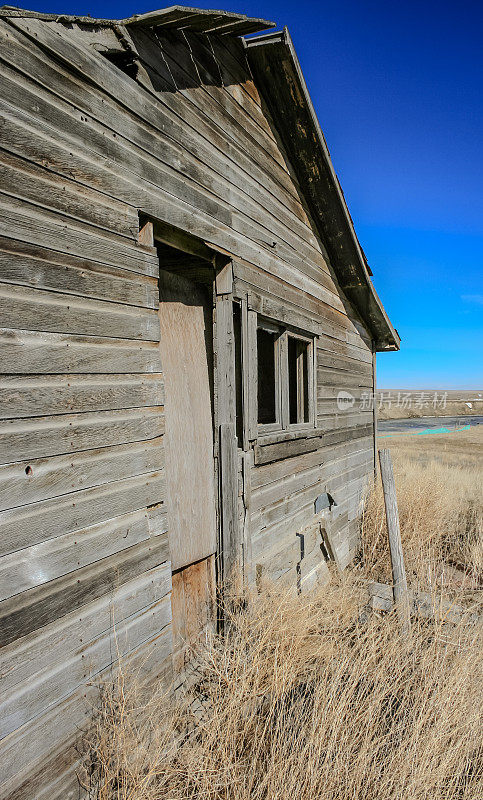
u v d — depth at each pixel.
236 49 3.88
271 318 4.32
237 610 3.49
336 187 5.10
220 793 2.36
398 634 3.74
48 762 1.95
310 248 5.43
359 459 7.18
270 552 4.21
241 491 3.70
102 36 2.45
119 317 2.45
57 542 2.04
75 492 2.14
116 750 2.11
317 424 5.44
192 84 3.25
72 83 2.22
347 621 4.04
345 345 6.57
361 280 6.26
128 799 2.05
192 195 3.16
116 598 2.36
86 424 2.22
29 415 1.93
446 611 4.06
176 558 3.27
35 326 1.97
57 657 2.02
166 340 3.34
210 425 3.75
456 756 2.59
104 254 2.36
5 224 1.86
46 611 1.98
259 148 4.26
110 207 2.41
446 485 10.58
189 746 2.57
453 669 3.16
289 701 2.99
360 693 2.86
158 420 2.72
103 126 2.40
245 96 4.05
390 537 4.46
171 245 3.10
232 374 3.65
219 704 2.82
